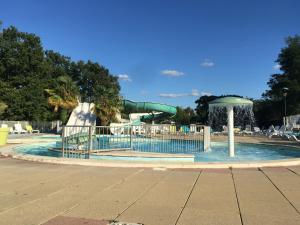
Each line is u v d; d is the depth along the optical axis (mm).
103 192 6883
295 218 5172
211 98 69500
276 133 30625
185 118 73562
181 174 9031
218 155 16734
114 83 85750
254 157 16109
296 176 8734
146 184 7699
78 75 81250
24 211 5500
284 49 62688
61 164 10977
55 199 6289
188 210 5602
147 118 38500
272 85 63125
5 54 53656
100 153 13859
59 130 38031
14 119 51094
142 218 5168
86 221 5012
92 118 32844
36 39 57188
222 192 6902
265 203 6043
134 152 14352
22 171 9508
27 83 54062
